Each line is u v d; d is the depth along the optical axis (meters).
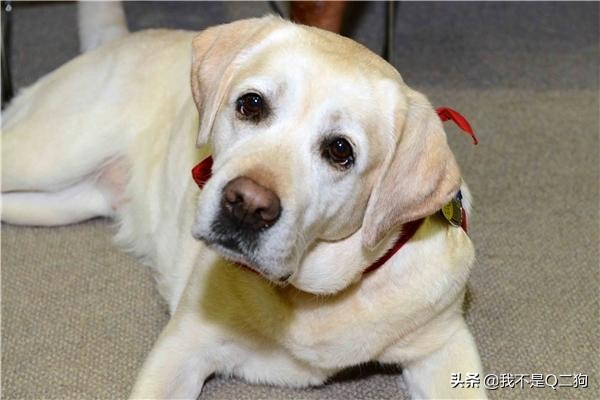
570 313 2.26
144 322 2.17
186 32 2.44
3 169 2.37
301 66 1.60
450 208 1.84
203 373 1.94
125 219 2.39
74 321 2.15
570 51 3.52
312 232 1.63
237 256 1.56
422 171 1.67
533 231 2.55
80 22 2.78
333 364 1.88
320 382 1.98
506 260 2.43
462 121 1.83
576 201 2.68
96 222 2.51
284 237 1.53
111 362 2.04
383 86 1.64
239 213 1.52
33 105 2.44
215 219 1.54
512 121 3.05
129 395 1.92
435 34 3.57
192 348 1.89
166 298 2.16
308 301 1.81
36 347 2.07
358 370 2.07
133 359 2.06
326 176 1.60
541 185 2.74
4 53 2.87
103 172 2.42
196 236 1.57
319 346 1.85
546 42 3.57
